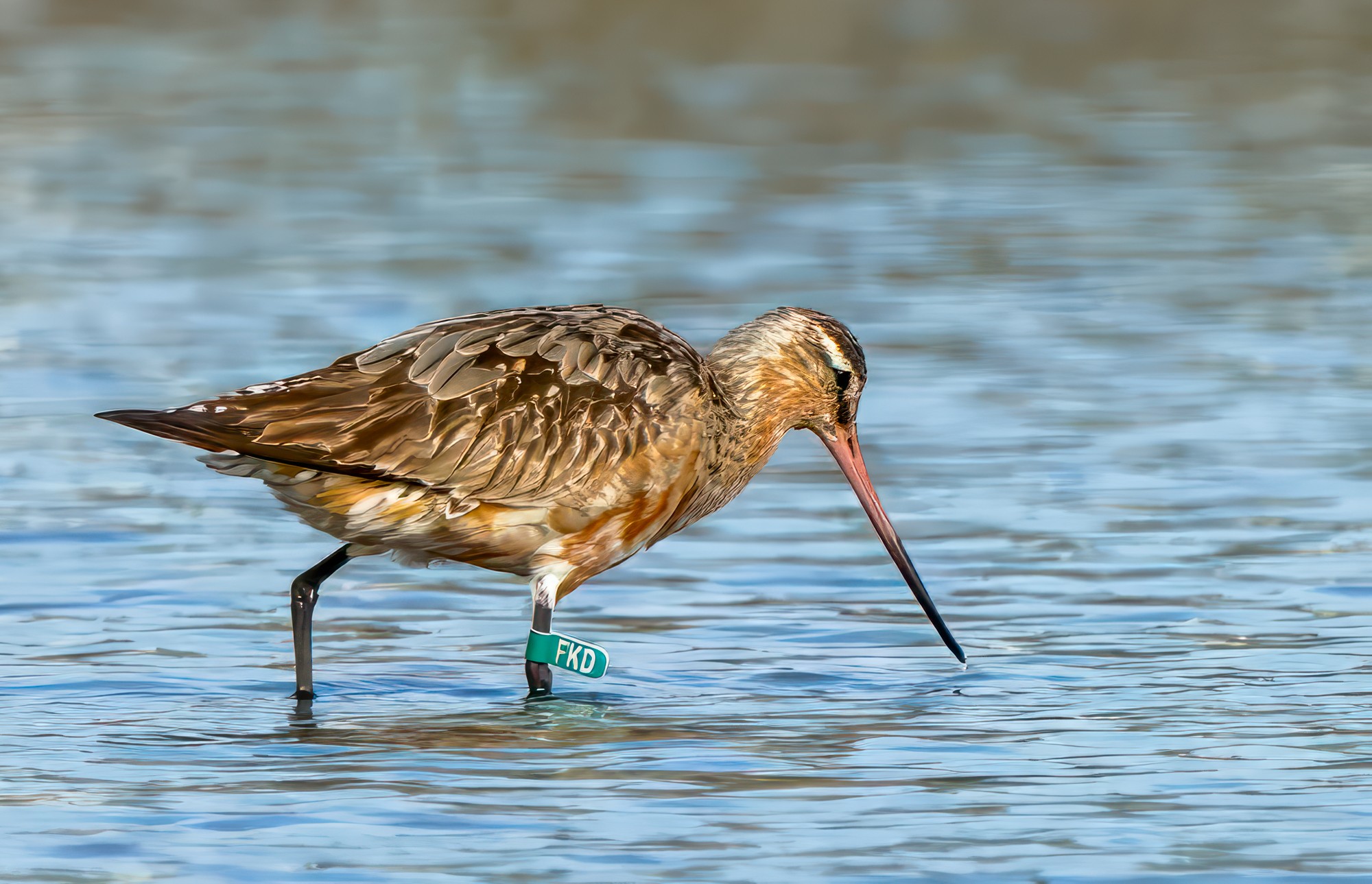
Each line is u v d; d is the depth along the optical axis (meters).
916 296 23.81
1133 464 16.94
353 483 11.41
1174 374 20.16
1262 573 13.93
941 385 19.70
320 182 30.56
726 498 13.23
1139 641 12.52
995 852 8.68
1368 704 11.07
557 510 11.94
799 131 35.03
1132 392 19.42
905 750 10.34
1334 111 37.25
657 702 11.43
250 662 12.15
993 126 35.69
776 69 40.59
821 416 13.55
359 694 11.55
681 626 13.12
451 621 13.31
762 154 33.19
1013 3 47.38
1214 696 11.30
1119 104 37.75
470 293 23.47
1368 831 8.94
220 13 46.75
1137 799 9.45
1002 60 41.78
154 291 23.41
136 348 20.69
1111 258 26.05
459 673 12.07
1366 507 15.56
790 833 8.95
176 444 17.59
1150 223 28.36
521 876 8.36
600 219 28.12
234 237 26.69
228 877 8.34
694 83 39.00
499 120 35.69
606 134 34.66
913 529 15.29
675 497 12.46
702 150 33.34
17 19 45.69
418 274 24.55
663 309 22.83
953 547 14.78
